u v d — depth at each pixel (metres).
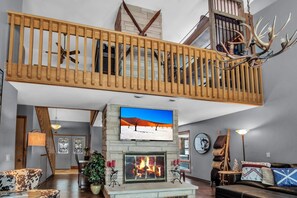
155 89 4.83
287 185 4.57
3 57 3.90
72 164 14.04
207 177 8.27
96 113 8.30
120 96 5.05
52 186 7.34
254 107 6.29
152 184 5.59
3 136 3.93
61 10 6.32
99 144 12.53
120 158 5.70
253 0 6.41
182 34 7.96
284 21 5.77
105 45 5.70
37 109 7.57
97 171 6.05
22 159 6.79
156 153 6.04
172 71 5.02
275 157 5.73
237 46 5.48
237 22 5.99
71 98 5.29
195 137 9.16
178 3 6.38
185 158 10.00
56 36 7.16
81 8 6.29
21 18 4.12
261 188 4.77
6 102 4.00
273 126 5.83
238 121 6.92
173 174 6.10
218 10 5.87
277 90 5.80
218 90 5.40
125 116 5.84
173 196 5.18
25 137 6.91
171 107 6.22
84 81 4.35
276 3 6.02
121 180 5.62
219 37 5.74
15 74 4.00
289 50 5.57
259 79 6.18
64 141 14.11
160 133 6.11
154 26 6.36
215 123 8.00
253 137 6.37
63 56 6.71
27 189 3.75
